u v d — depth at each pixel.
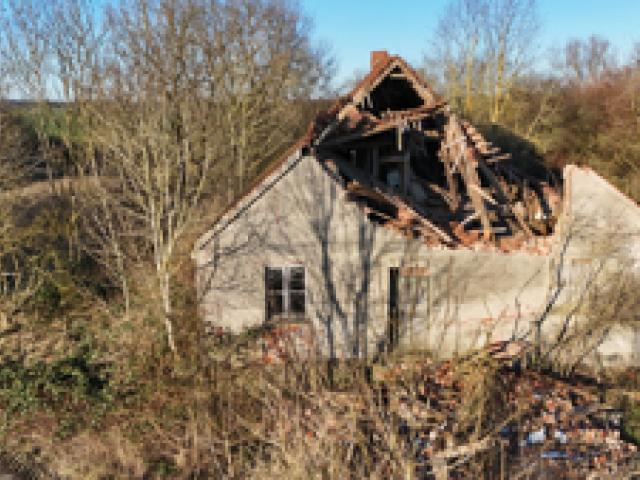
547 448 8.71
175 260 13.97
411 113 12.96
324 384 10.34
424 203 13.22
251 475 7.76
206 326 11.57
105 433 9.35
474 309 11.95
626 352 12.47
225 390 9.95
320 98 31.72
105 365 11.31
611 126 26.48
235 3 23.45
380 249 11.48
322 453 7.05
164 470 8.45
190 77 13.79
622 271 12.05
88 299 14.50
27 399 10.08
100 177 14.70
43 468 8.56
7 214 14.30
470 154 13.26
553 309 12.16
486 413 9.18
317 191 11.17
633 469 8.45
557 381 10.88
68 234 16.36
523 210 13.33
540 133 29.05
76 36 16.64
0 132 15.46
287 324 11.67
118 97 11.49
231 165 21.20
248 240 11.32
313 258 11.48
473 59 32.19
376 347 11.84
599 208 11.91
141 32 11.85
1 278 13.87
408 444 8.19
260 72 24.59
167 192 10.73
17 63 17.53
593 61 35.31
